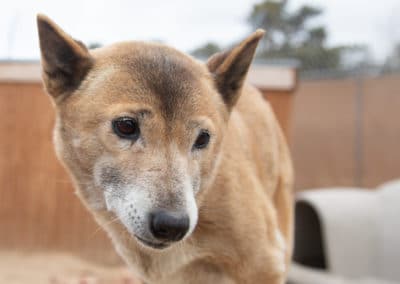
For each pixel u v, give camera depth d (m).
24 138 1.22
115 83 0.54
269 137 0.72
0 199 1.22
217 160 0.58
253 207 0.61
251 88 0.76
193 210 0.52
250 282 0.61
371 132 2.56
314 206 1.23
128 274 1.10
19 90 1.22
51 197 1.21
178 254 0.61
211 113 0.56
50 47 0.56
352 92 2.65
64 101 0.57
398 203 1.21
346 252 1.19
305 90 2.87
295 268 1.18
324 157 2.77
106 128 0.53
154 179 0.51
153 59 0.55
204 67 0.61
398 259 1.16
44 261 1.18
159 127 0.52
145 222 0.50
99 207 0.59
